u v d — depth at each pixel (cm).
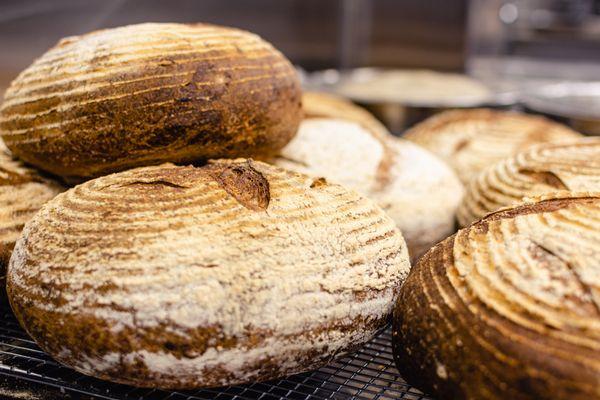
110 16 110
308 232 48
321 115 79
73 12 105
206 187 48
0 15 98
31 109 56
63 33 105
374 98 111
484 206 62
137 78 53
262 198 50
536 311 41
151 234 46
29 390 49
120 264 45
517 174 62
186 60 54
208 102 54
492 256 45
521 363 40
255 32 149
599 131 96
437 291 45
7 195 59
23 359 52
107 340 44
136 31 56
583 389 39
